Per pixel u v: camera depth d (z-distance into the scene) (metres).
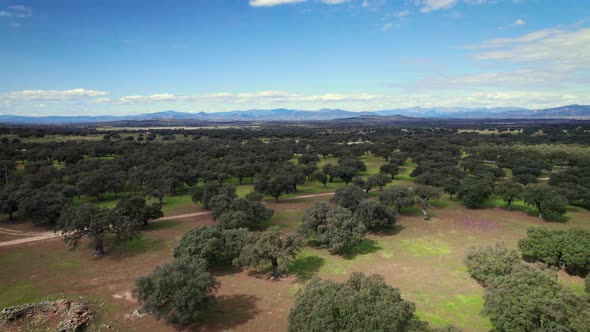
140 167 117.31
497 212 80.44
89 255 58.00
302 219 62.91
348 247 59.84
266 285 47.06
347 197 74.69
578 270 48.22
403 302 30.88
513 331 30.09
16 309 39.22
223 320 38.59
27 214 70.69
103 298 43.78
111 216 58.69
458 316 38.31
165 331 36.91
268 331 36.53
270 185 90.44
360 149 168.88
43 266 53.66
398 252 57.72
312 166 120.12
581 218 74.81
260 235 50.53
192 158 133.75
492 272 43.62
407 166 143.50
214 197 77.44
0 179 97.12
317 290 33.19
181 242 52.78
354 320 28.95
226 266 53.41
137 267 53.31
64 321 37.22
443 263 52.91
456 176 106.94
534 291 32.28
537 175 111.56
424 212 76.19
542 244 49.44
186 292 35.16
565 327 28.78
